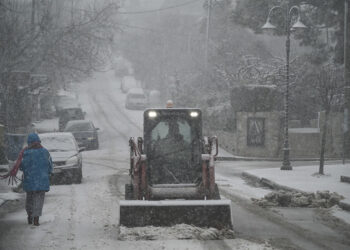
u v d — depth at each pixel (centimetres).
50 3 7969
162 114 2406
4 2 7194
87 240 2105
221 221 2188
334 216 2686
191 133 2412
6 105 6706
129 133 8888
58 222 2484
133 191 2397
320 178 4131
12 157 4994
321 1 6700
